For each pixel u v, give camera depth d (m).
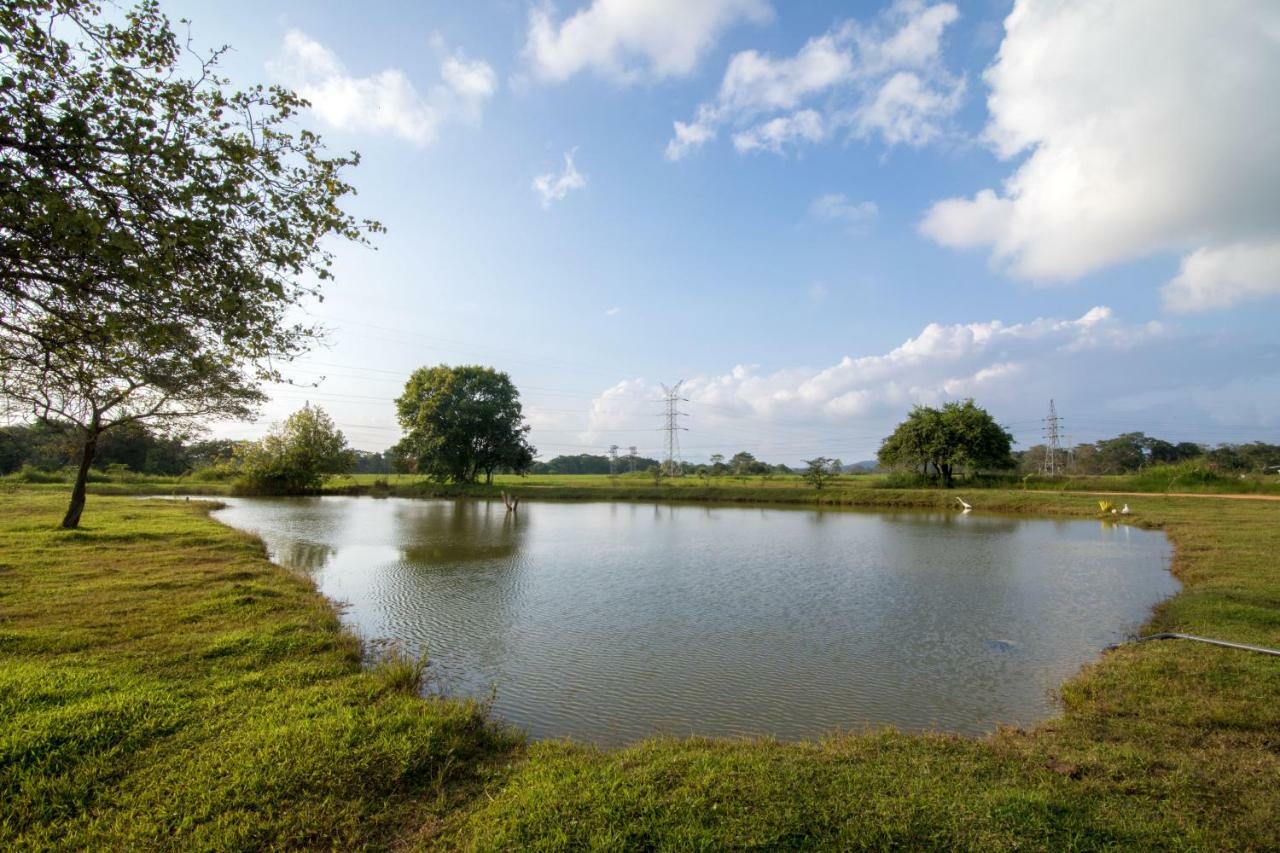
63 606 11.02
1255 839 4.50
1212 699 7.50
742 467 80.50
